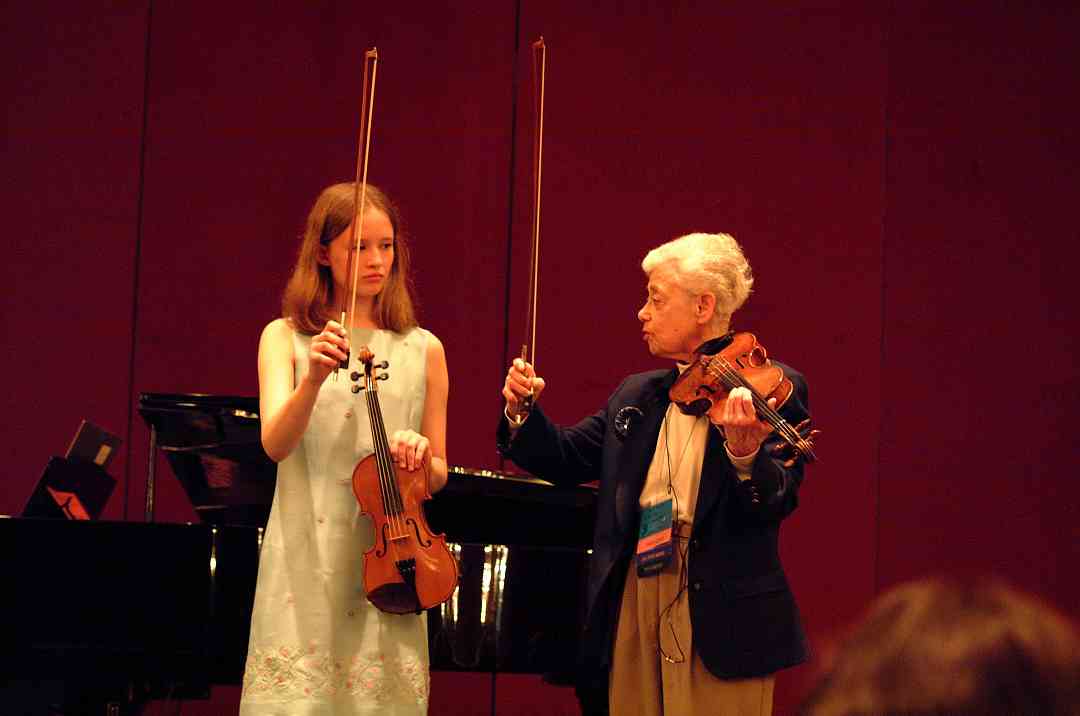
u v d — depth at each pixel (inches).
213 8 459.8
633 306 444.1
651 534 225.5
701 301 241.1
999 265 437.1
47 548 276.1
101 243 454.9
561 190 448.5
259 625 222.4
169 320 452.1
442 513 304.2
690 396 230.8
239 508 315.9
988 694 49.7
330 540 223.8
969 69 442.0
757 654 221.5
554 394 443.2
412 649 226.1
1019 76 440.8
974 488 432.8
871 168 441.1
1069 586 428.1
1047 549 430.0
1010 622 51.1
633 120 448.1
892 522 433.4
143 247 454.6
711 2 449.4
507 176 450.9
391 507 221.5
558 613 283.6
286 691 218.2
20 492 448.5
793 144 443.5
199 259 453.4
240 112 456.8
